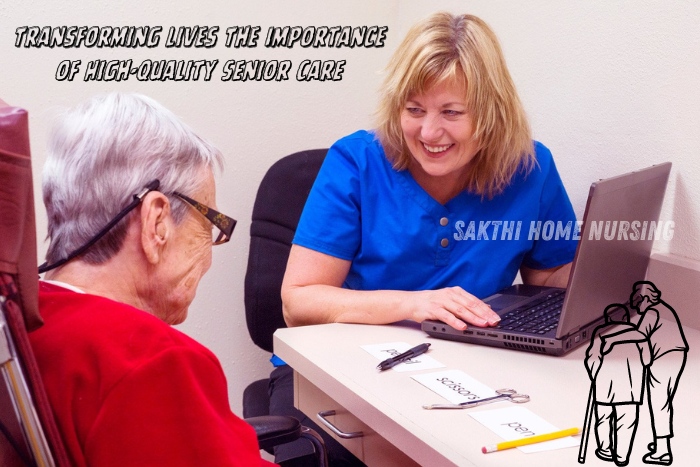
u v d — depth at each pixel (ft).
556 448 3.08
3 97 6.11
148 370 2.30
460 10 6.84
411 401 3.53
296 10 7.11
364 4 7.43
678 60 4.93
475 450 3.05
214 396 2.48
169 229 2.76
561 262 5.57
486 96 4.68
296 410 5.12
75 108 2.77
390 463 3.66
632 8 5.20
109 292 2.69
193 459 2.32
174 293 2.84
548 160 5.45
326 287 4.97
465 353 4.20
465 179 5.18
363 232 5.20
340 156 5.27
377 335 4.49
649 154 5.23
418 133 4.79
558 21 5.82
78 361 2.30
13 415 2.12
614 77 5.41
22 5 6.02
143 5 6.45
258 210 6.16
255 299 6.08
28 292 2.12
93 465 2.25
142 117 2.74
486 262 5.23
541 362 4.08
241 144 7.09
